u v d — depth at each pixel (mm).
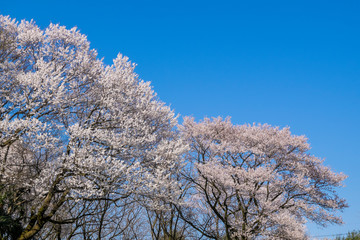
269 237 17797
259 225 18438
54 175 12523
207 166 18703
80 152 12273
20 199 14508
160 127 16906
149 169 14531
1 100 13469
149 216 18906
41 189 12414
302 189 19359
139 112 15352
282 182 18703
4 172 13031
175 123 17078
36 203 14000
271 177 18516
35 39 14742
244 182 19469
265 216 18156
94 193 12711
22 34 14641
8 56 14445
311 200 19641
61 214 15633
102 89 14711
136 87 15820
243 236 18344
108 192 13031
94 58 15914
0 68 13578
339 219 18953
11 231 13406
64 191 13070
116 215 19250
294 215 19281
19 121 11602
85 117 14523
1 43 13875
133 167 13000
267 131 21828
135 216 19516
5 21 14930
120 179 13047
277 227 18250
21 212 14602
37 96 12750
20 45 14820
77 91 14828
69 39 15328
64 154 12398
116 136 13758
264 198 19422
